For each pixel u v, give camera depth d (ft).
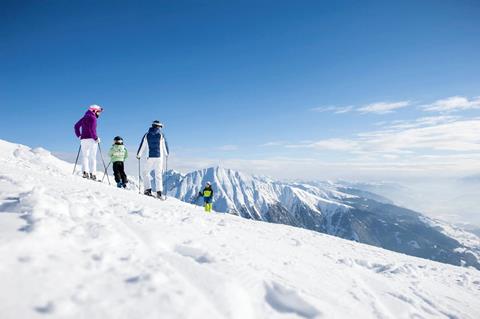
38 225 9.85
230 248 15.62
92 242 10.31
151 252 11.36
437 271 28.12
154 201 34.40
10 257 7.83
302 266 16.48
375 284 17.69
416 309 15.29
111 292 7.54
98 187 33.19
